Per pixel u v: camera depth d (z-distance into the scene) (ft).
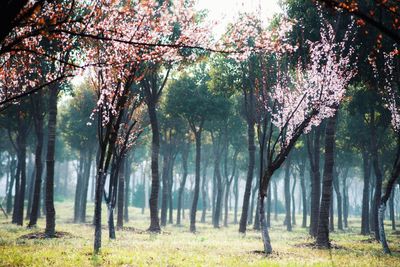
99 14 33.40
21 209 124.36
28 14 25.09
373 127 115.03
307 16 84.89
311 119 69.10
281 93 71.87
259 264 48.06
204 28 34.37
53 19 28.99
